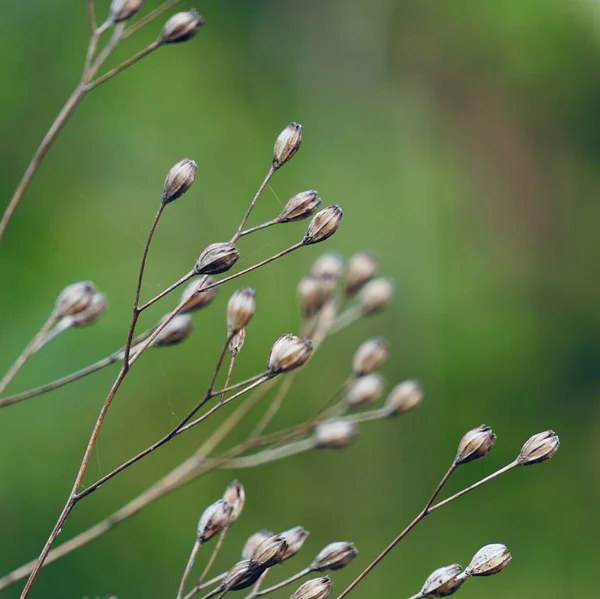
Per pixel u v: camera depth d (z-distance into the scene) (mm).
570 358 1162
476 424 1062
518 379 1108
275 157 486
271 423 924
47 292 851
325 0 1289
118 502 802
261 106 1178
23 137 941
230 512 490
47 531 750
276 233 1051
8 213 506
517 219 1244
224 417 903
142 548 795
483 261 1202
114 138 1005
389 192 1212
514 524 1005
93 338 828
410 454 1019
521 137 1274
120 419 832
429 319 1121
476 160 1276
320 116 1240
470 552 973
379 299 567
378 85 1296
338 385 991
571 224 1244
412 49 1312
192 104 1091
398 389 560
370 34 1358
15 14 975
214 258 480
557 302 1198
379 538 944
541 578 968
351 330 1051
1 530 731
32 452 765
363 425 1006
